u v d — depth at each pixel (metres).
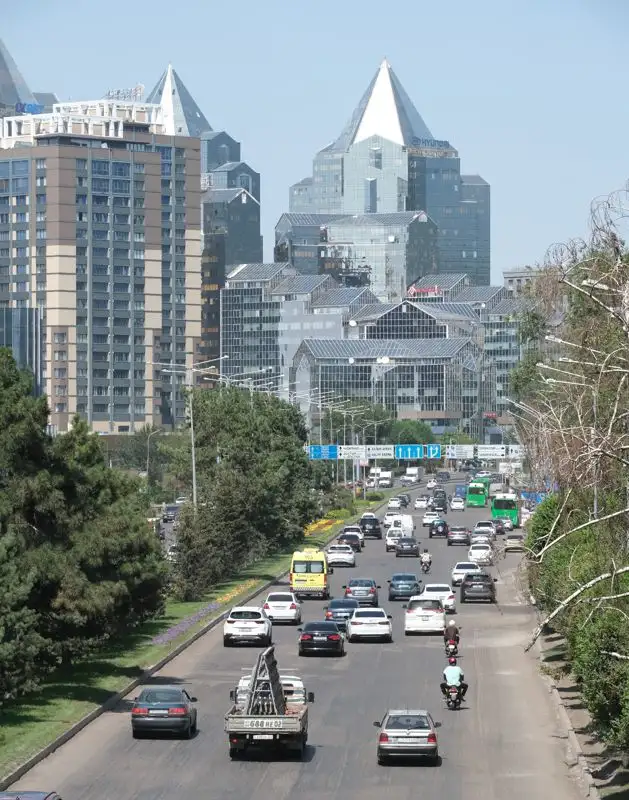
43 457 159.25
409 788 114.44
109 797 109.88
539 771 121.56
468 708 155.12
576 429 103.75
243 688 137.88
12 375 162.38
